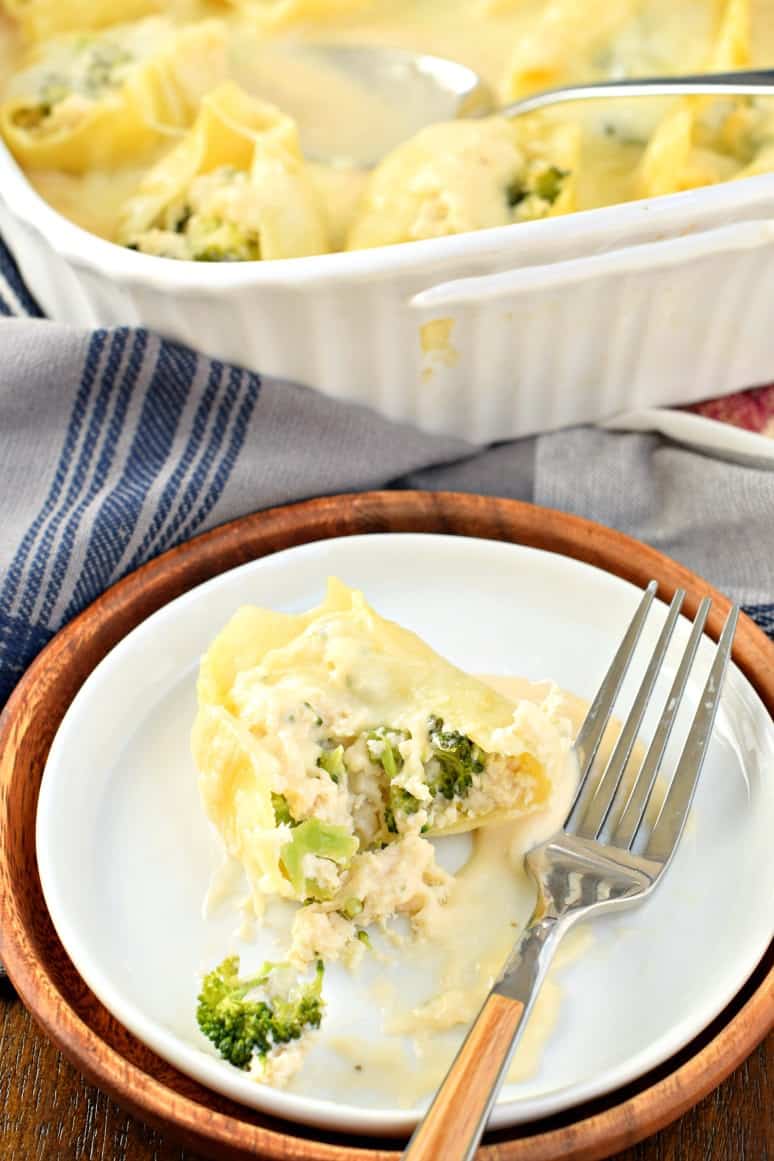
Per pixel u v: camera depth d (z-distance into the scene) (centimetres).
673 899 48
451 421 61
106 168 63
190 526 57
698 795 50
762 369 62
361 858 47
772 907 48
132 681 53
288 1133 45
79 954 46
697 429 60
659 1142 46
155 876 49
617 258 55
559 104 63
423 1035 46
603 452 61
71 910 47
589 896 47
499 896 48
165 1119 44
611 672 51
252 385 58
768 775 50
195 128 61
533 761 49
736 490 58
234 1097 44
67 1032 45
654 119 63
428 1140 41
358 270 54
